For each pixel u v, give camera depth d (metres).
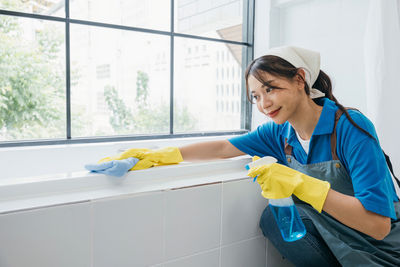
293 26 2.02
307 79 0.91
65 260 0.83
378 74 1.39
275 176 0.84
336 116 0.92
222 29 3.05
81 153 1.62
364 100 1.62
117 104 4.52
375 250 0.91
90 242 0.86
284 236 0.91
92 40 4.19
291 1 1.93
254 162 0.89
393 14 1.35
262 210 1.23
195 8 3.27
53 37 3.20
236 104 4.79
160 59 4.73
